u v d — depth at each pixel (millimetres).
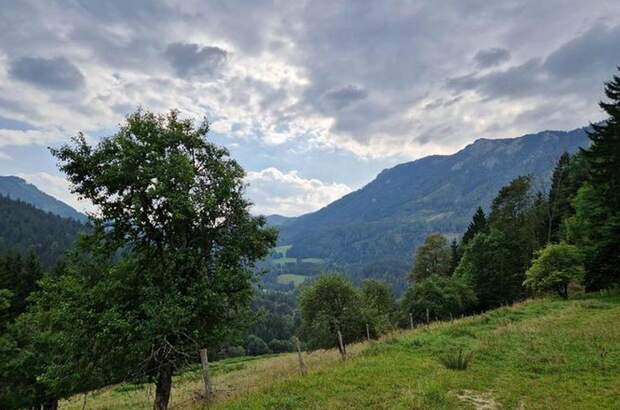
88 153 18734
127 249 19469
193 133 20359
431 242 88625
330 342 36000
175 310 16125
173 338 18000
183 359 18203
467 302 57156
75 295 17859
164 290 17500
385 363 18203
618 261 38875
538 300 42438
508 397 13125
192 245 19641
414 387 14117
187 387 29703
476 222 95688
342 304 35906
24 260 77875
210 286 18312
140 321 16672
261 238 21047
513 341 21125
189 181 18500
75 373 17109
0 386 29016
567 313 29312
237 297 19312
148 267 18578
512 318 31031
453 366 16938
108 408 29375
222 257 19719
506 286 61219
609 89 38938
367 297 49438
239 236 20547
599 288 42469
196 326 18516
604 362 16062
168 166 17875
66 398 29438
